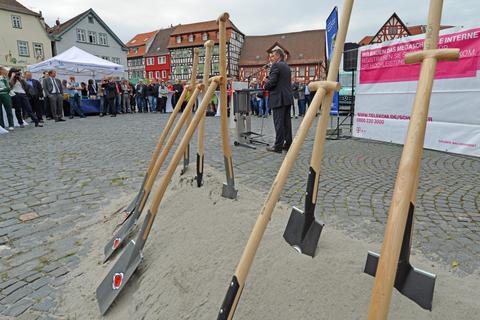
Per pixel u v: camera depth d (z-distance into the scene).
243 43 72.50
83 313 1.91
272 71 6.23
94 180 4.68
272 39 71.81
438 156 6.25
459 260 2.48
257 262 1.65
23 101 11.05
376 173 4.99
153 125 11.66
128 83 19.53
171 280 1.75
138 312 1.71
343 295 1.43
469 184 4.40
